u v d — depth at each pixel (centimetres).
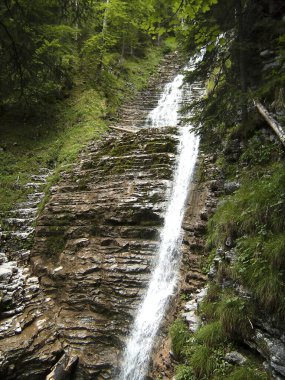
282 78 684
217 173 910
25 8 790
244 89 783
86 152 1363
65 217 1061
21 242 1082
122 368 692
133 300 791
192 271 751
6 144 1555
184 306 686
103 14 1905
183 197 975
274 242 503
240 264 544
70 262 930
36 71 973
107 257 898
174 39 716
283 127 693
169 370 591
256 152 767
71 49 1991
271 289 467
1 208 1209
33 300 862
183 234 855
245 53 812
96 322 782
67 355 723
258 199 588
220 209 734
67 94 1838
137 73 2383
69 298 848
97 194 1090
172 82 2205
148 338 697
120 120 1747
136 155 1170
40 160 1477
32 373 691
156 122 1684
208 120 802
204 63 864
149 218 951
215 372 492
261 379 444
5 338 733
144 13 2000
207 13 775
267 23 764
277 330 455
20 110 1727
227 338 520
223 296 562
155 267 844
